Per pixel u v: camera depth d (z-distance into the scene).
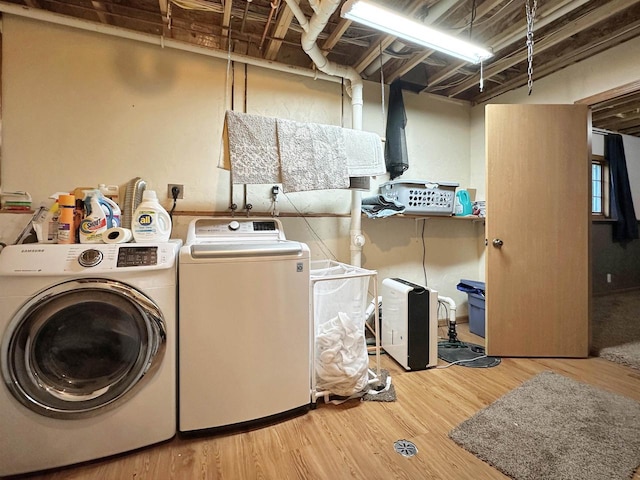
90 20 2.03
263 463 1.29
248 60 2.30
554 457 1.29
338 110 2.68
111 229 1.44
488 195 2.34
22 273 1.18
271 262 1.54
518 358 2.32
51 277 1.22
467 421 1.55
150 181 2.14
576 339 2.31
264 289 1.53
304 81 2.56
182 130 2.21
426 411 1.65
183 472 1.24
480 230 3.33
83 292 1.26
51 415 1.23
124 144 2.08
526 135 2.32
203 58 2.26
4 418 1.19
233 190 2.33
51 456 1.24
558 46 2.52
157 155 2.15
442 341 2.66
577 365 2.19
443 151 3.18
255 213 2.40
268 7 2.14
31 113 1.91
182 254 1.41
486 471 1.24
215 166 2.29
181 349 1.42
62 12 2.00
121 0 2.07
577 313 2.31
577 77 2.50
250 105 2.38
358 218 2.55
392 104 2.77
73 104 1.98
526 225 2.32
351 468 1.26
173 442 1.42
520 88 2.92
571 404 1.68
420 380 1.99
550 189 2.32
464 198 2.94
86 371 1.34
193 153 2.24
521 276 2.33
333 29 2.28
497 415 1.59
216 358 1.45
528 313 2.33
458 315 3.25
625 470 1.22
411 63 2.50
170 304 1.39
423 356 2.14
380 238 2.88
